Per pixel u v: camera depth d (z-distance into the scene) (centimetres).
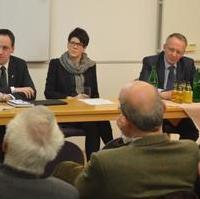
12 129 141
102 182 160
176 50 385
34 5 444
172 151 168
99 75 491
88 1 474
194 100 359
